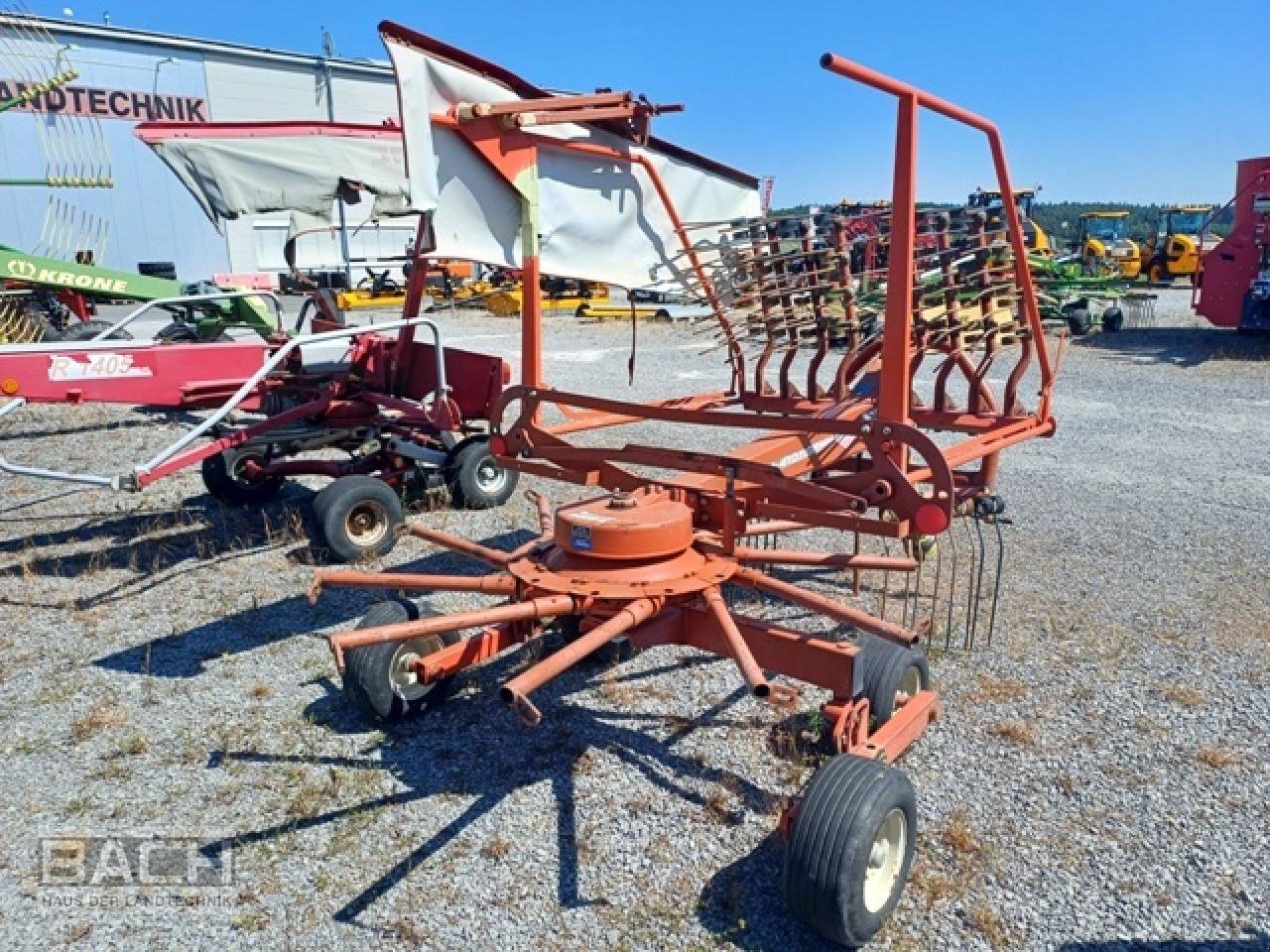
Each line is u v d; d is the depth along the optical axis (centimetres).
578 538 337
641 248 471
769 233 477
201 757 370
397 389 706
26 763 366
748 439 902
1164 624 483
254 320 1202
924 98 311
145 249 2648
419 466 689
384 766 364
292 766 363
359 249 2303
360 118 3022
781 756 368
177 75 2639
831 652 318
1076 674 430
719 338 605
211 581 554
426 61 349
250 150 659
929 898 291
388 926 282
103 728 390
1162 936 274
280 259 2864
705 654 457
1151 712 397
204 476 674
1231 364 1344
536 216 399
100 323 1279
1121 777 352
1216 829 322
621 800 341
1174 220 2728
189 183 652
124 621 498
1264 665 437
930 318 452
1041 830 322
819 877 257
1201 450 857
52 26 2395
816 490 330
